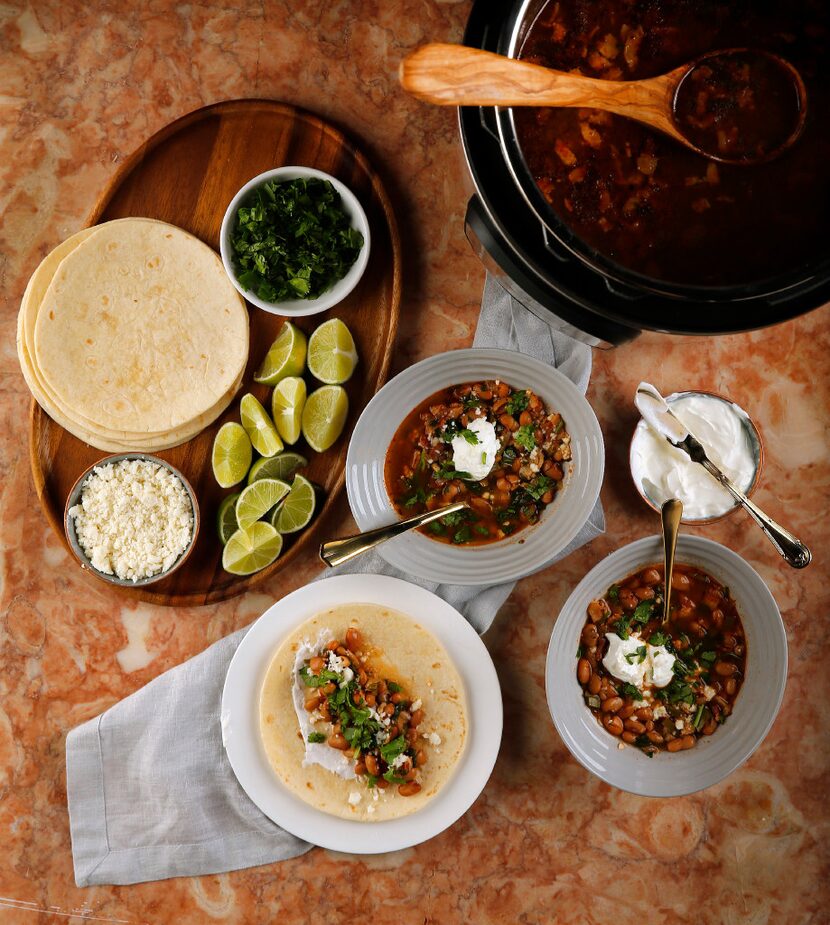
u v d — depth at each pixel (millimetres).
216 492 820
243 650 792
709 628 776
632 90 530
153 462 797
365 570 817
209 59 835
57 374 790
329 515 817
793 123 538
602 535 818
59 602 842
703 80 537
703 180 558
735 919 800
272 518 804
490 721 778
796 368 818
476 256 827
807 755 804
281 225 778
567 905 809
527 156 565
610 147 562
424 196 828
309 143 811
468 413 783
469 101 508
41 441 812
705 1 546
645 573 770
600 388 822
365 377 816
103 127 841
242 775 790
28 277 846
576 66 557
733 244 567
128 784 824
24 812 838
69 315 792
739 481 776
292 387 796
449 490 786
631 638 763
